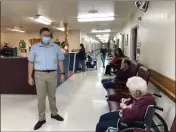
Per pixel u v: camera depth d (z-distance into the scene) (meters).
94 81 6.63
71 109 3.77
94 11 5.89
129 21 7.43
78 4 4.98
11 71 4.67
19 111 3.57
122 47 10.78
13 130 2.85
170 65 2.29
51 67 2.93
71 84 6.12
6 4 4.90
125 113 1.89
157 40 2.96
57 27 10.59
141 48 4.54
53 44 2.97
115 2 4.74
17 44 13.49
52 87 3.06
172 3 2.27
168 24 2.40
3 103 3.79
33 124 3.05
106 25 9.95
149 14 3.65
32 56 2.88
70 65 8.50
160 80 2.71
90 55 11.37
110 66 7.91
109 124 2.09
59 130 2.87
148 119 1.83
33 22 8.62
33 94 4.68
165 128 2.16
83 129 2.90
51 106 3.22
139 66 3.50
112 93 3.09
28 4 4.92
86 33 16.09
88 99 4.44
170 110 2.23
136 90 1.95
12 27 10.67
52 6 5.24
